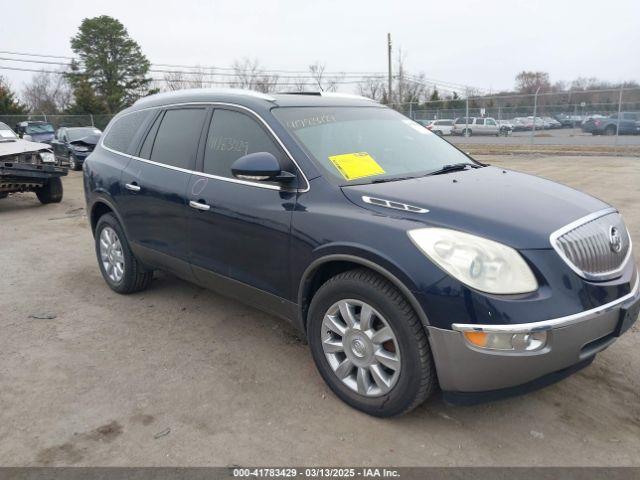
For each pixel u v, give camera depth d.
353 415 3.06
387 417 2.98
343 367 3.11
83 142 5.93
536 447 2.78
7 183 9.58
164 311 4.64
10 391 3.38
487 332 2.54
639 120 27.42
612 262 2.92
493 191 3.19
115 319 4.49
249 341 4.03
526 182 3.54
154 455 2.76
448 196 3.02
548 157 20.86
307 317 3.28
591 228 2.90
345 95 4.48
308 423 3.00
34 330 4.29
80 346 4.00
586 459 2.69
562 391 3.29
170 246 4.23
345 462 2.69
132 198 4.53
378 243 2.81
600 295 2.73
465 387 2.68
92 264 6.18
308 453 2.75
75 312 4.66
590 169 15.68
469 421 3.00
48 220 9.00
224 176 3.78
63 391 3.37
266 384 3.41
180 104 4.38
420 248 2.69
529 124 30.97
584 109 29.16
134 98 51.72
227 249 3.72
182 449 2.80
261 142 3.60
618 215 3.30
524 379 2.62
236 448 2.80
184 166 4.11
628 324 2.89
